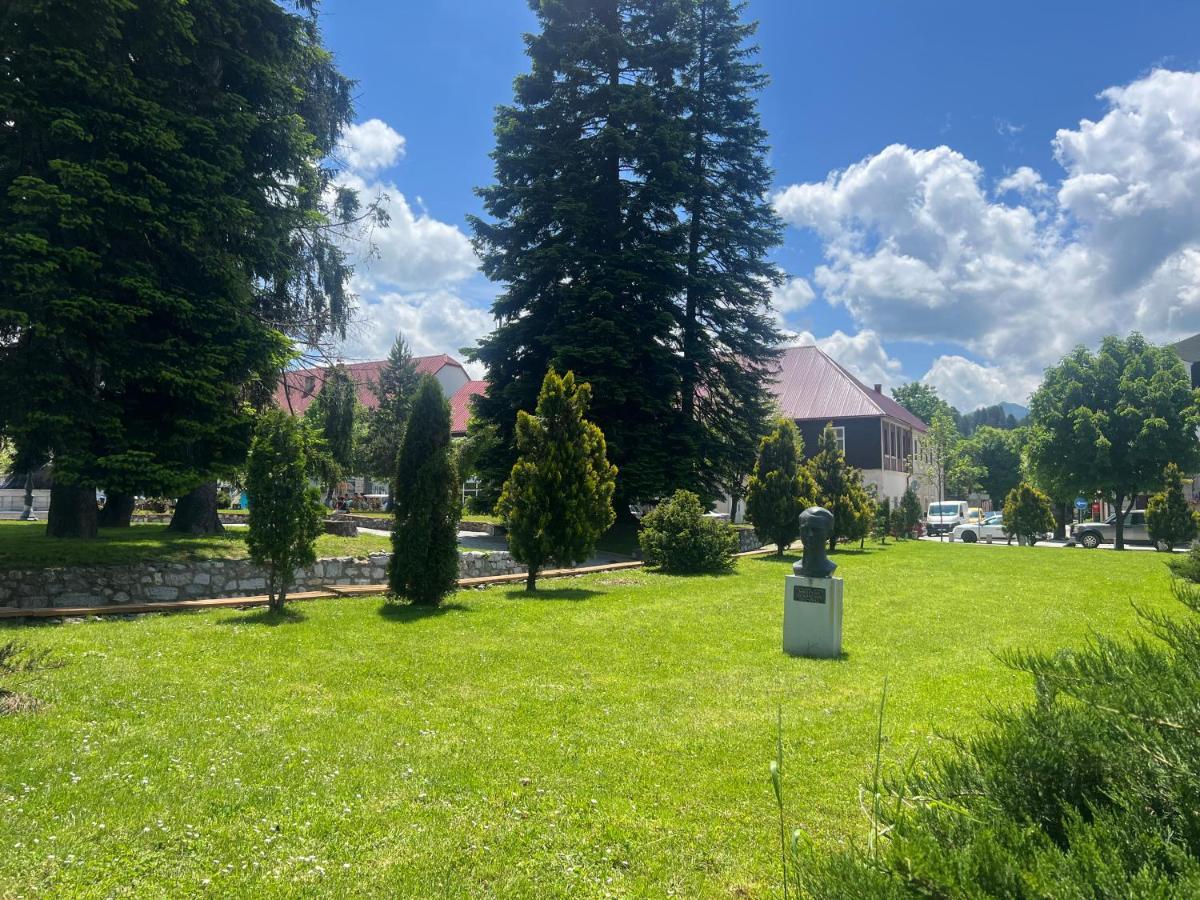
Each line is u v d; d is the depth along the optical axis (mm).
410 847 3469
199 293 13219
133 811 3750
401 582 10820
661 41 24609
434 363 59219
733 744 4922
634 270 22938
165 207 12055
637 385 22031
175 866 3248
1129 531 33750
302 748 4738
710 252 25266
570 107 23969
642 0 24750
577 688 6391
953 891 1636
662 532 16375
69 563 10617
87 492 13516
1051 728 2123
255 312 15852
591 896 3090
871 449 44562
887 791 2385
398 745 4852
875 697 6113
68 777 4133
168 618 9523
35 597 10070
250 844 3457
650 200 23203
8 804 3752
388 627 9031
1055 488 32312
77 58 11312
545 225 23750
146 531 16094
